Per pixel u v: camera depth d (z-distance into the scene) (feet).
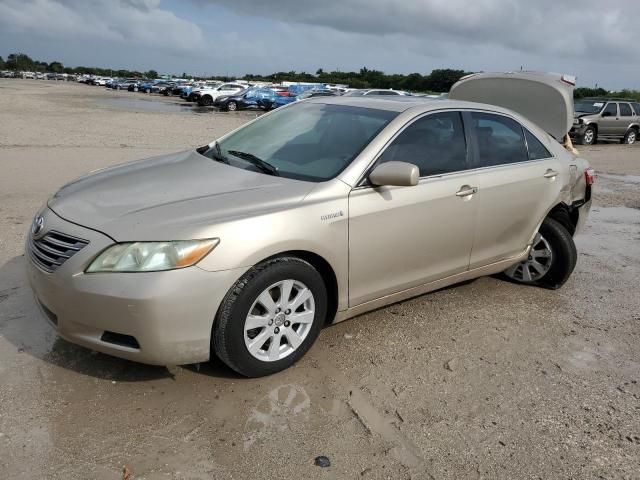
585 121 68.39
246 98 123.34
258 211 10.21
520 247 15.66
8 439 8.80
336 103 14.21
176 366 11.10
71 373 10.68
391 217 11.88
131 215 9.86
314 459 8.83
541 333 13.83
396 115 12.88
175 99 174.19
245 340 10.24
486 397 10.89
